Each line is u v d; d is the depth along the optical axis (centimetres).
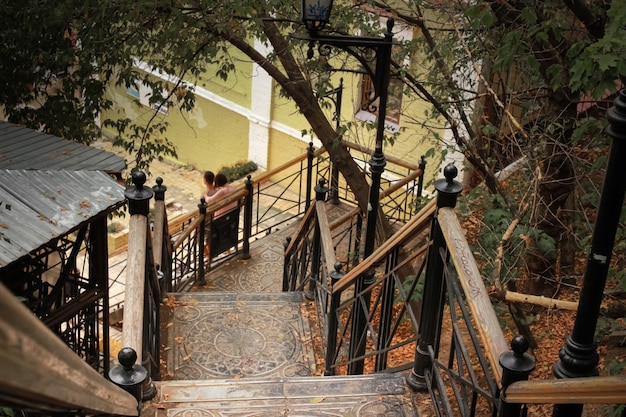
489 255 686
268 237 1188
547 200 764
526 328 735
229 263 1116
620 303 634
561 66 588
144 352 453
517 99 800
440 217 417
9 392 115
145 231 473
